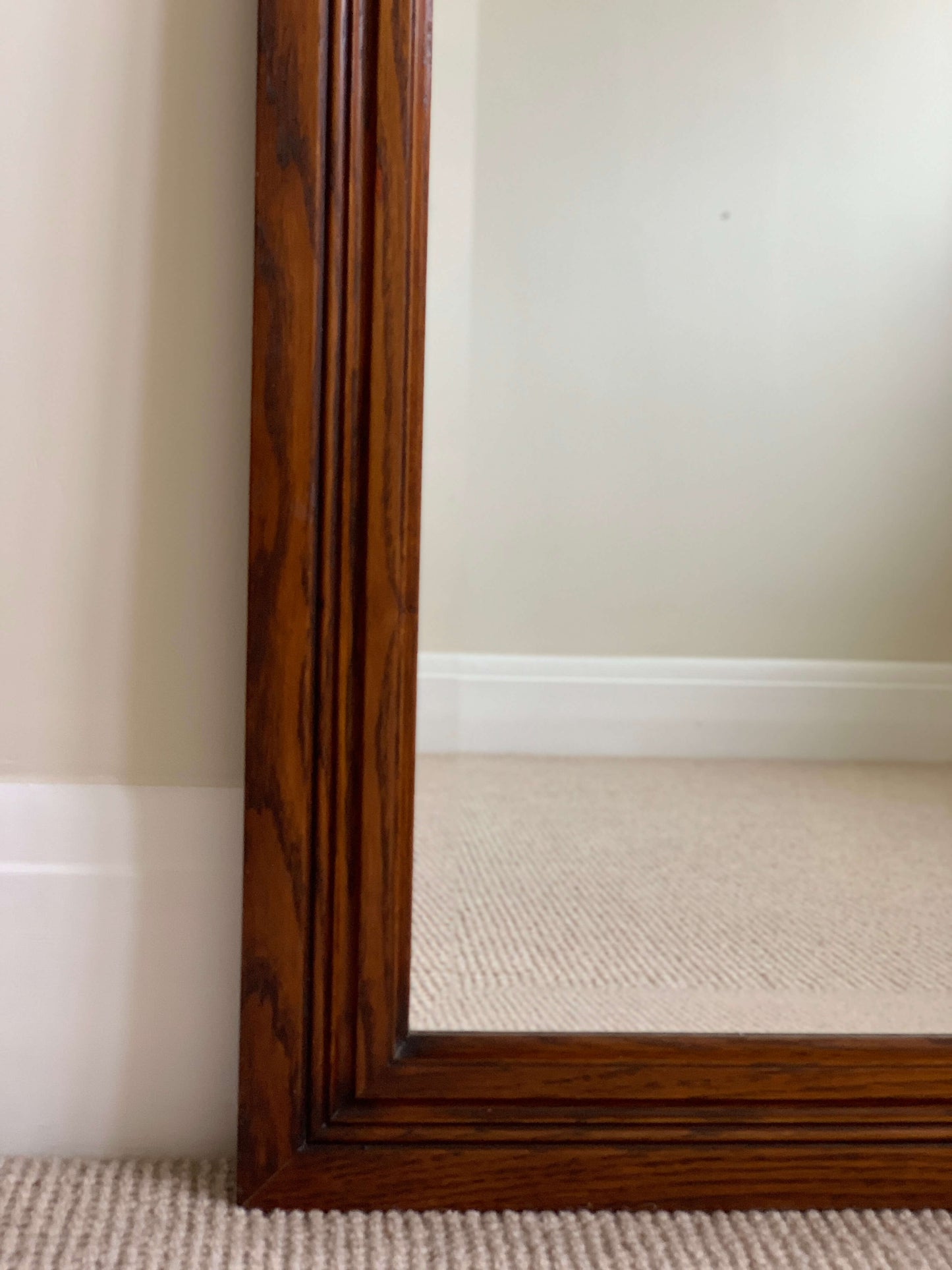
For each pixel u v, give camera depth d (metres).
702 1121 0.56
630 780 1.38
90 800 0.59
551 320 1.34
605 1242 0.53
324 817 0.55
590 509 1.39
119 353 0.58
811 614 1.38
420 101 0.56
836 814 1.25
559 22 1.23
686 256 1.33
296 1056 0.55
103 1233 0.52
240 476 0.58
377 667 0.56
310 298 0.54
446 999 0.64
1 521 0.58
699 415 1.37
